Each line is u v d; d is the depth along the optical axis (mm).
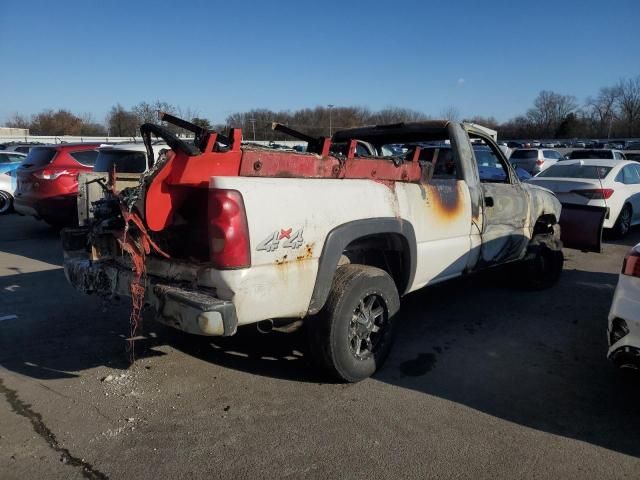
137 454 2965
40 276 6938
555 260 6461
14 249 8992
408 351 4508
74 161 9727
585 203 9867
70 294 6051
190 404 3533
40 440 3092
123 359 4250
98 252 3908
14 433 3160
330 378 3869
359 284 3707
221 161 3178
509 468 2877
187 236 3488
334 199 3525
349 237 3592
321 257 3434
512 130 84125
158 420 3328
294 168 3451
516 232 5684
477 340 4785
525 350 4559
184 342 4609
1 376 3928
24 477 2752
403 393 3729
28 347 4484
